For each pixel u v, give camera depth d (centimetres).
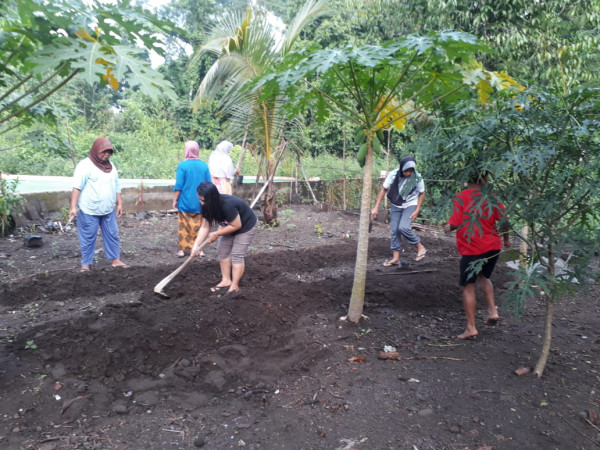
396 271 640
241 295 471
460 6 974
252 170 1681
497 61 968
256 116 861
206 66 2192
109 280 545
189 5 2202
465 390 331
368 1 1131
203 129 2244
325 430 287
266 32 786
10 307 473
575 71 874
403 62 351
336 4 1260
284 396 328
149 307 450
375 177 1327
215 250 717
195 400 321
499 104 341
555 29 920
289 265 651
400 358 384
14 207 786
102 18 243
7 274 569
